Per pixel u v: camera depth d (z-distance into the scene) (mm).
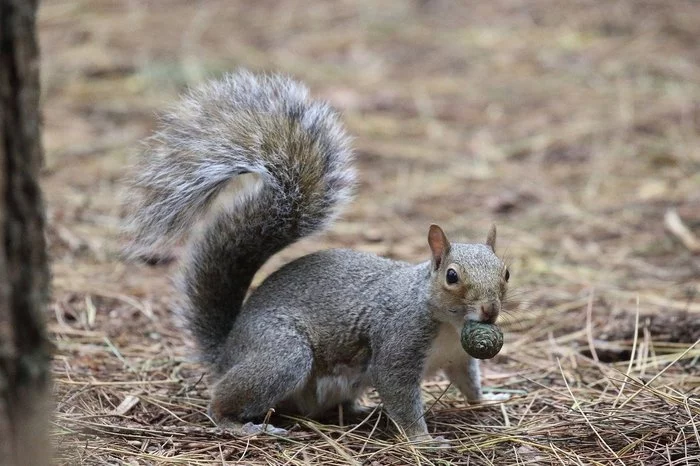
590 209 16031
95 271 13438
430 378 10570
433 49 24609
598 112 20312
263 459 8180
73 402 9148
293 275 9414
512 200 16359
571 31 24953
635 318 11766
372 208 16312
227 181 9500
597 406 9328
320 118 9609
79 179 16984
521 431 8789
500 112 20859
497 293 8570
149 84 21703
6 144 5691
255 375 8891
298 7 27688
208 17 26594
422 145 19266
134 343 11195
